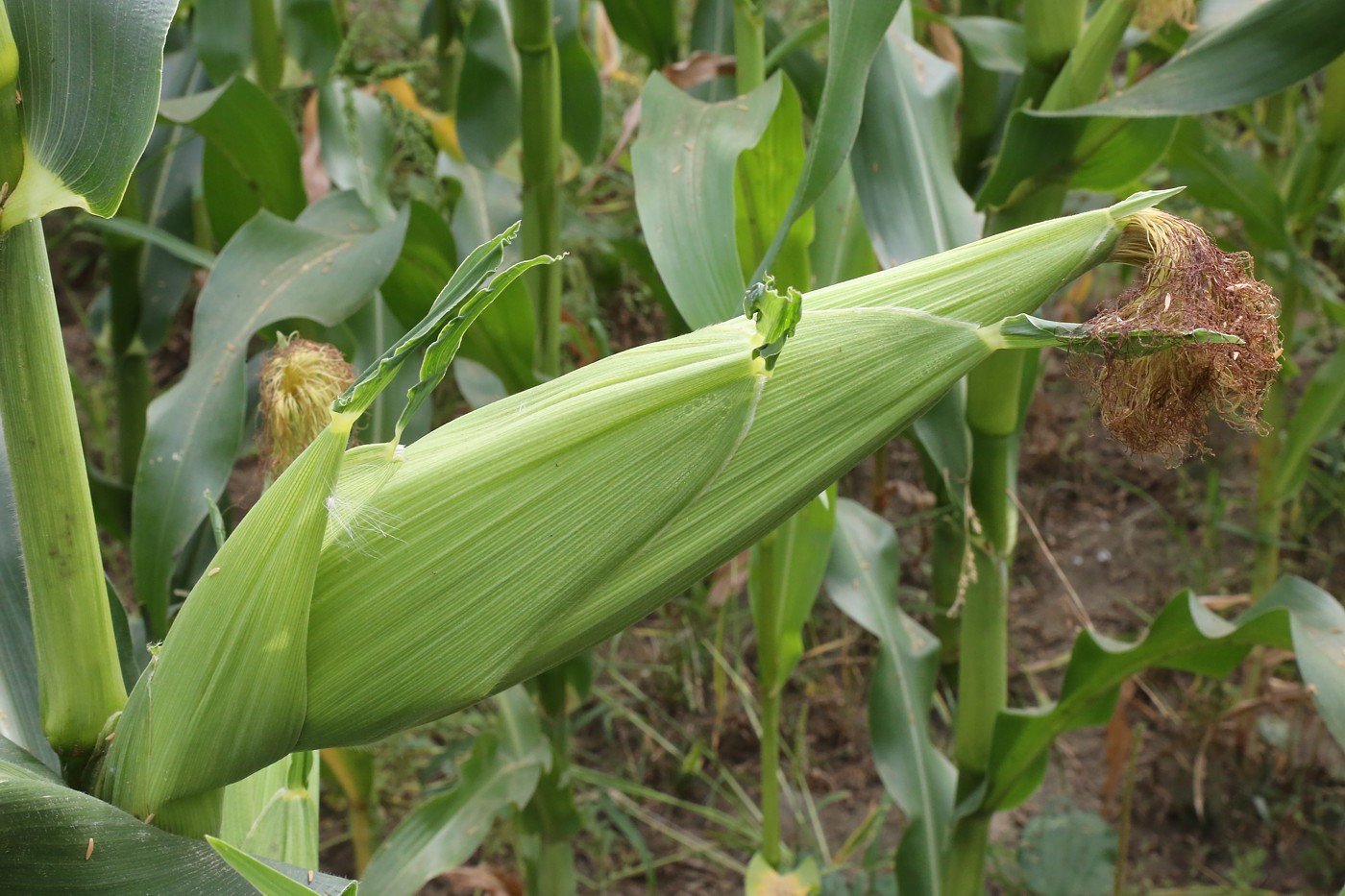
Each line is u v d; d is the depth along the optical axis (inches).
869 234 40.8
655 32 49.3
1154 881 56.0
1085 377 29.8
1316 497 75.1
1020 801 44.4
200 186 54.4
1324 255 81.4
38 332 27.6
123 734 28.3
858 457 28.5
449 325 27.0
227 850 26.5
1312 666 37.8
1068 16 38.2
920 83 42.1
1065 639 69.2
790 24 86.0
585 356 58.2
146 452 39.1
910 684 46.3
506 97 46.7
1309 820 58.1
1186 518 75.3
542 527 27.8
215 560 27.5
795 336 28.1
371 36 78.4
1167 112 37.5
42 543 28.1
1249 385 29.2
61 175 27.2
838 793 59.7
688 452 27.9
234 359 39.6
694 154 37.0
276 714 27.8
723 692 58.9
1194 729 59.7
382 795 60.1
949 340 28.3
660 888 57.2
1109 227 28.5
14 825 27.7
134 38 27.1
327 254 41.0
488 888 48.1
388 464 27.7
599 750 64.6
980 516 41.4
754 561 44.2
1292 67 37.4
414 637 27.8
